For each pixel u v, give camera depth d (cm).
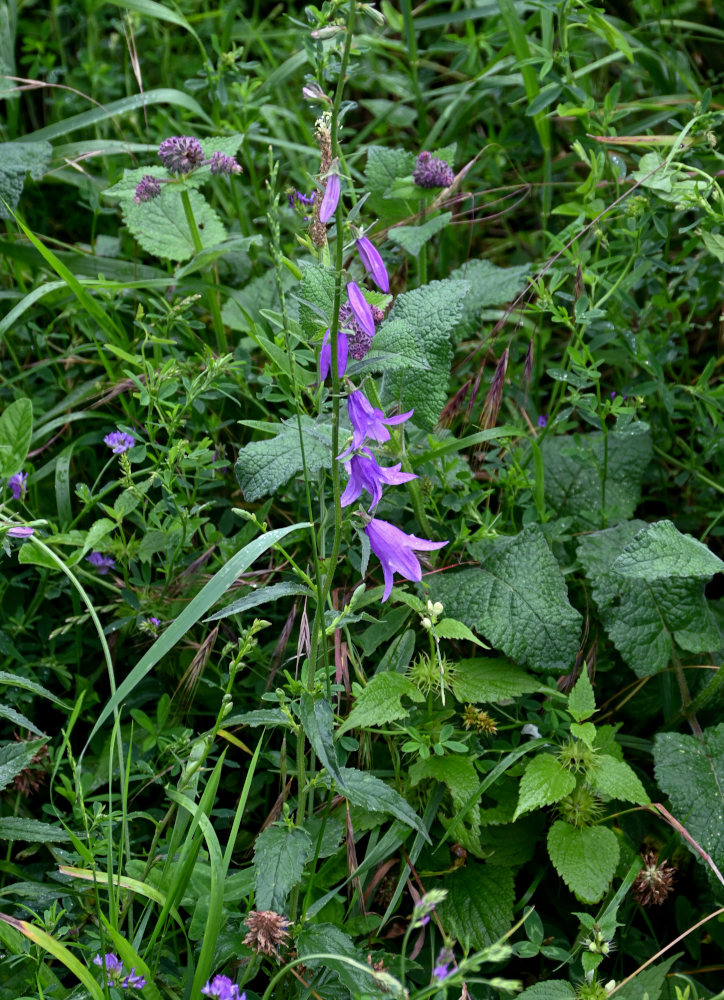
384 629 269
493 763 260
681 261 366
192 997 201
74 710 237
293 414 303
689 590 278
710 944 265
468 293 332
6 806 274
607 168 346
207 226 337
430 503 296
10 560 308
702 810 252
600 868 238
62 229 407
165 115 413
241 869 258
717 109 374
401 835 242
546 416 337
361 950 226
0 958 223
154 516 282
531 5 371
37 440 329
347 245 190
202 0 465
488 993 243
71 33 455
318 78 247
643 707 290
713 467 342
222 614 203
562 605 263
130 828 264
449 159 326
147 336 313
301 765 220
